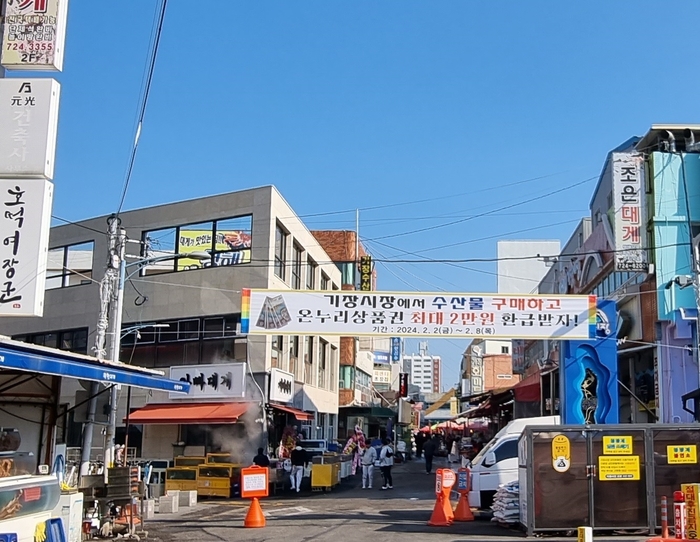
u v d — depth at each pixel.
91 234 34.97
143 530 14.66
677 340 22.64
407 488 26.61
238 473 24.47
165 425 30.25
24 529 9.78
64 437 17.62
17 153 11.27
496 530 14.66
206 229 34.34
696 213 23.48
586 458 13.80
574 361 17.66
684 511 11.50
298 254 35.69
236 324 30.16
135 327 28.84
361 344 61.97
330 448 39.75
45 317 35.69
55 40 11.61
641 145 25.39
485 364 79.69
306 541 13.48
